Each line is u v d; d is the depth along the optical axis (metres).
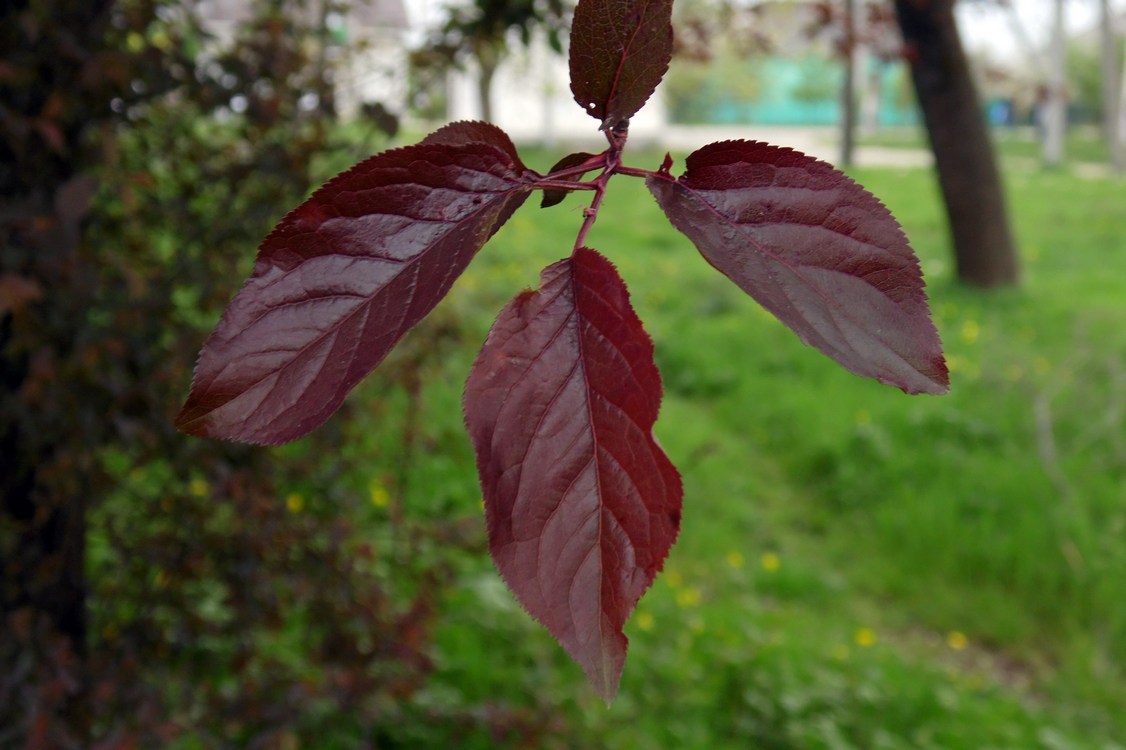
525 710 3.04
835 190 0.40
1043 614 4.70
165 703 2.45
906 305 0.39
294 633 3.44
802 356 7.50
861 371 0.38
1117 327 8.14
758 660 3.95
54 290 1.99
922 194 15.95
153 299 2.27
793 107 33.31
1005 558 4.88
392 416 4.20
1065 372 6.73
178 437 2.37
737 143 0.41
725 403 6.80
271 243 0.37
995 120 33.25
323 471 2.85
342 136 2.74
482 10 2.73
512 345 0.38
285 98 2.51
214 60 2.52
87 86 2.09
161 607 2.66
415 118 2.91
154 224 2.48
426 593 2.91
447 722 3.21
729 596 4.67
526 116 17.84
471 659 3.58
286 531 2.59
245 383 0.36
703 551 5.04
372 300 0.37
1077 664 4.31
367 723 2.73
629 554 0.38
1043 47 22.11
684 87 24.33
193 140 2.55
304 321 0.37
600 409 0.38
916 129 34.69
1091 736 3.90
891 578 4.91
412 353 3.03
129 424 2.16
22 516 2.38
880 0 6.15
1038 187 17.86
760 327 8.19
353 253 0.37
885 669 4.09
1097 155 26.41
